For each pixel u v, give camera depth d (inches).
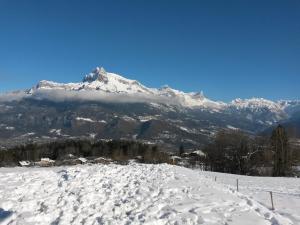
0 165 3193.9
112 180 853.2
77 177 855.1
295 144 3924.7
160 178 910.4
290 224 628.4
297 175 3612.2
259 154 3641.7
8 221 521.3
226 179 1814.7
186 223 555.2
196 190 777.6
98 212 599.5
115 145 4389.8
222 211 624.4
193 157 4350.4
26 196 662.5
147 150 4020.7
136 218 570.6
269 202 978.1
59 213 581.9
